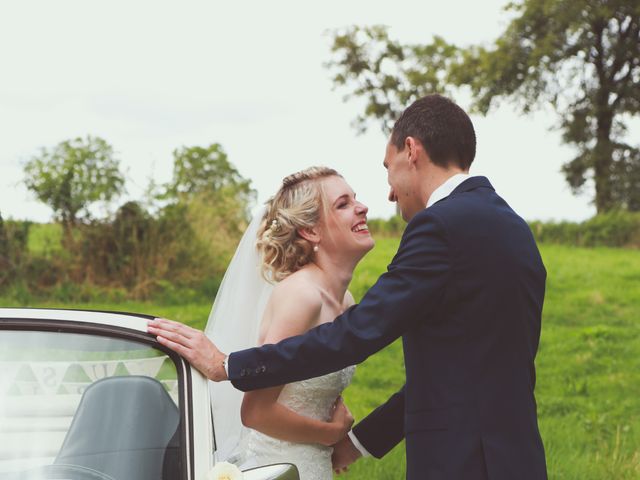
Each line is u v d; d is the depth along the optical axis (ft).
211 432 7.23
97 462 6.91
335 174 9.49
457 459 8.20
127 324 7.49
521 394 8.48
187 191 58.95
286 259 9.31
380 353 40.98
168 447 7.02
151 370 7.32
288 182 9.46
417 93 164.04
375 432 9.98
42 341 7.20
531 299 8.70
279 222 9.27
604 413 29.86
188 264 56.49
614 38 127.95
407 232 8.67
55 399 7.04
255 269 10.21
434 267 8.39
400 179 9.20
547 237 102.63
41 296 54.03
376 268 67.97
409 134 9.09
